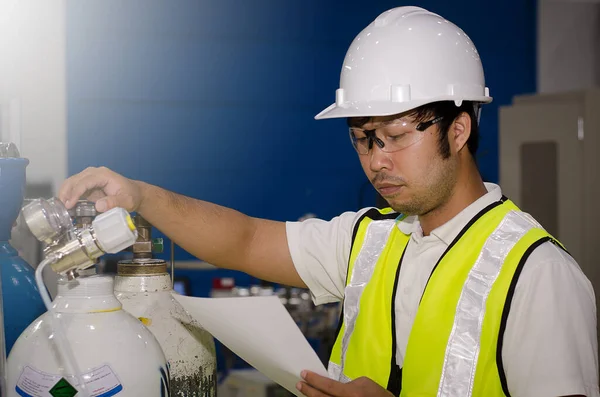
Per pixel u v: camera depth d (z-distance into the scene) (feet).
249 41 15.60
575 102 12.37
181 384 3.45
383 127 3.96
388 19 4.26
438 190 4.03
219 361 12.84
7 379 2.87
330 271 4.92
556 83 16.79
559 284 3.66
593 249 12.32
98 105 14.67
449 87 4.03
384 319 4.33
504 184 12.71
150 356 2.93
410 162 3.95
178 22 15.11
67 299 2.91
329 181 16.11
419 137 3.93
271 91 15.76
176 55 15.15
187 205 4.60
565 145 12.33
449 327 3.86
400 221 4.55
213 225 4.67
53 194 5.74
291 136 15.90
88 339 2.81
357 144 4.17
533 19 16.74
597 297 12.25
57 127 5.65
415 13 4.29
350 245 4.79
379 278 4.47
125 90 14.82
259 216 15.79
